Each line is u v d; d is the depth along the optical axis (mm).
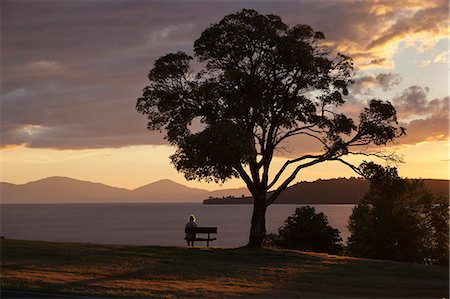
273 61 34094
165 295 18031
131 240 125938
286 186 35656
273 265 27531
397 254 50938
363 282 23375
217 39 34438
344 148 34875
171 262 27000
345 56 35750
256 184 35406
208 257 29359
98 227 192375
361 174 35938
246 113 34031
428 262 52500
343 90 35156
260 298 18453
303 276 24406
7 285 18078
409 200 52500
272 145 35375
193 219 36781
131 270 23953
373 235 51875
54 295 16672
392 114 34625
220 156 30750
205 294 18797
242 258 29594
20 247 29438
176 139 36000
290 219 45312
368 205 54531
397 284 23125
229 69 34781
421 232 51938
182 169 33125
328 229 45062
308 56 33406
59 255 27156
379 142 34844
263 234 35219
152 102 36031
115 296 17156
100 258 26969
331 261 29750
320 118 34500
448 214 52719
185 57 35312
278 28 34594
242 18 34094
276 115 35312
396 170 35719
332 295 19938
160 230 172500
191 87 35562
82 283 19625
